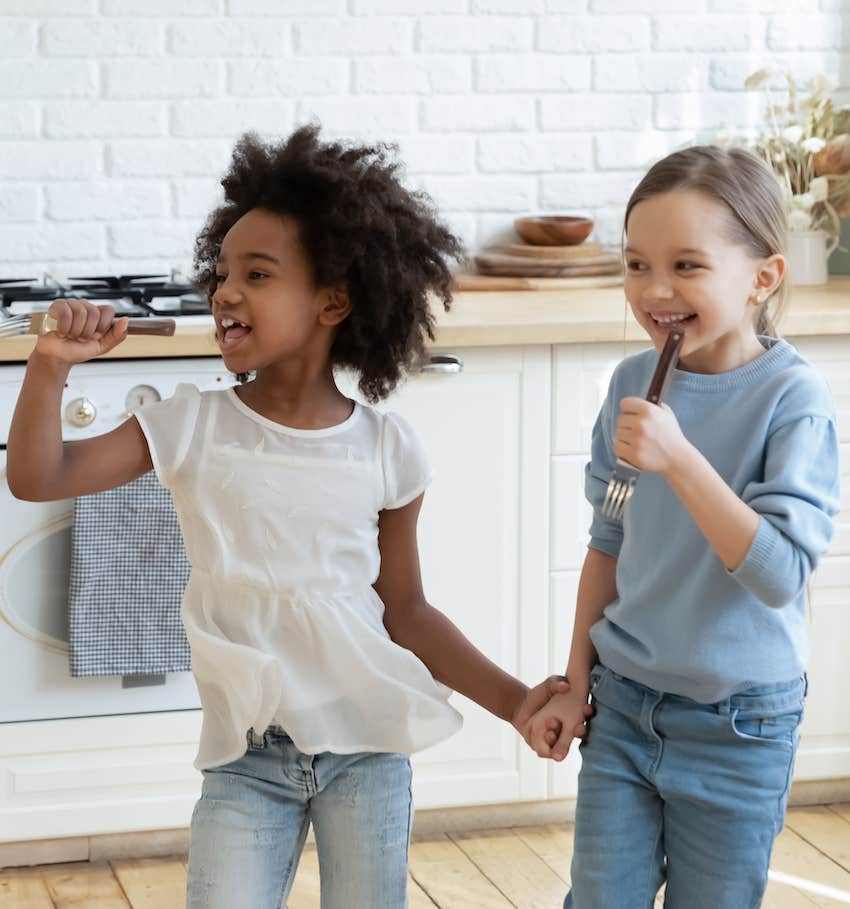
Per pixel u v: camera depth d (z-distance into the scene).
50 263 3.12
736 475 1.54
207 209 3.17
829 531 1.49
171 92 3.12
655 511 1.58
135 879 2.62
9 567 2.52
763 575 1.43
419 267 1.54
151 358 2.51
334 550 1.48
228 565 1.46
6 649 2.55
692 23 3.35
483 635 2.72
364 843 1.51
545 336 2.61
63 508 2.53
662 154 3.39
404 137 3.26
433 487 2.65
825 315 2.67
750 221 1.52
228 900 1.45
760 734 1.57
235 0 3.12
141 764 2.63
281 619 1.47
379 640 1.50
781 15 3.39
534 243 3.24
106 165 3.12
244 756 1.50
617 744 1.62
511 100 3.30
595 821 1.62
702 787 1.58
